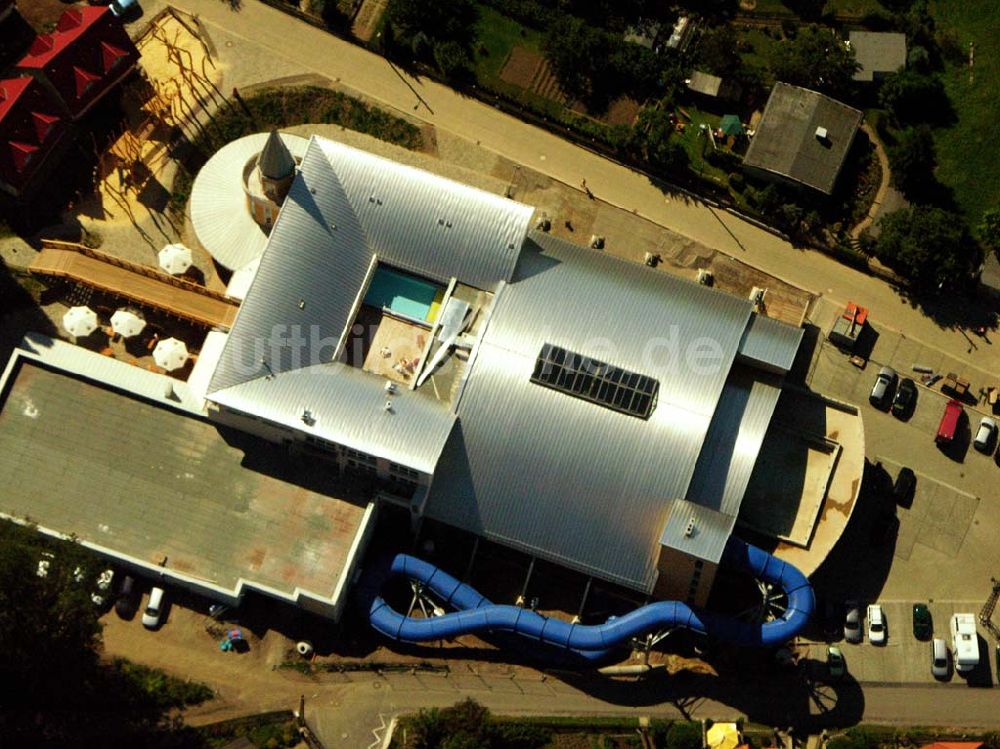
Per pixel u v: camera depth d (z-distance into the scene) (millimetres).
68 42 151875
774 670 142250
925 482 152000
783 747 138125
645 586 138750
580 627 135625
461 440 138250
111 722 134000
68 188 155375
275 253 140875
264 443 140250
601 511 137500
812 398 147375
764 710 140875
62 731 133000
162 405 140250
